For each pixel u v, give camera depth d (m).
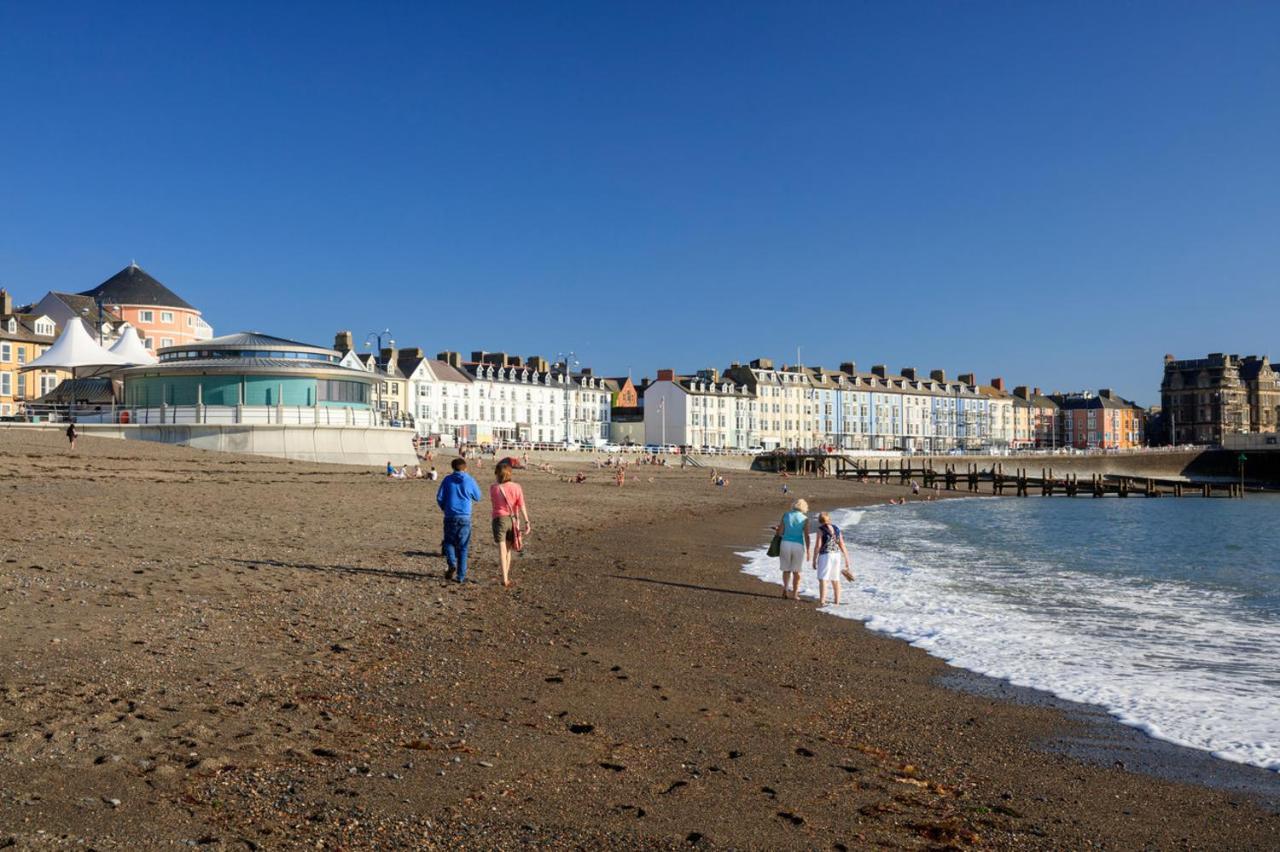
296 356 58.19
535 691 9.98
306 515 29.47
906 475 111.56
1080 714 10.29
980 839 6.64
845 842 6.42
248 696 8.77
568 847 5.97
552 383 136.38
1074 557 30.69
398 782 6.86
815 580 22.34
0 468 35.19
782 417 154.75
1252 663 13.07
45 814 5.80
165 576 15.24
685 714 9.52
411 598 15.42
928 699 10.85
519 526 18.33
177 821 5.88
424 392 119.12
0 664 9.04
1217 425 194.50
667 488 70.38
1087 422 197.00
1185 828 7.05
